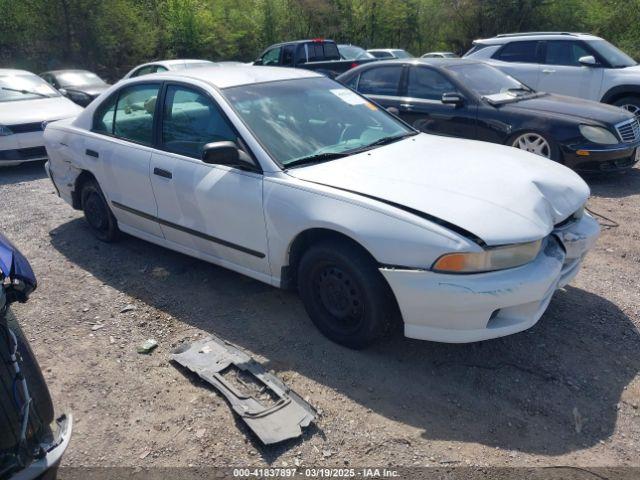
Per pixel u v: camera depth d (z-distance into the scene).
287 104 3.93
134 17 23.06
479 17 30.11
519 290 2.77
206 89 3.87
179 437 2.67
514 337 3.38
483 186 3.10
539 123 6.43
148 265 4.62
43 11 20.50
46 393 2.29
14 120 7.88
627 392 2.88
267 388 2.95
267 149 3.49
